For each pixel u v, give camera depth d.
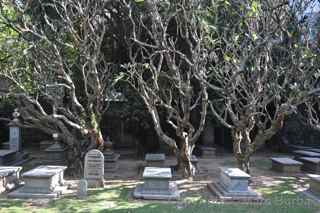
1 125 22.20
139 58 16.98
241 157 12.61
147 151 20.20
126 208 9.09
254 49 10.84
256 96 12.19
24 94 12.45
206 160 19.05
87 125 13.02
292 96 11.75
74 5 12.60
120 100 18.41
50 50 13.04
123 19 16.28
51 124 14.38
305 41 11.67
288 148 23.02
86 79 13.14
